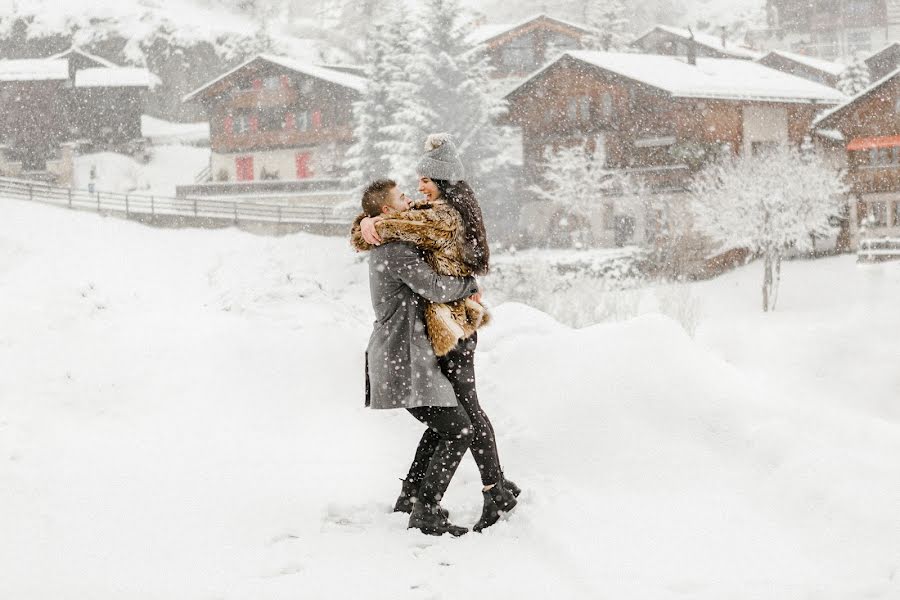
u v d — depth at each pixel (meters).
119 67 76.94
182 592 3.86
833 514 4.21
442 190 4.73
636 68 46.31
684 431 5.29
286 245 42.09
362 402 6.78
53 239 36.56
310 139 59.78
